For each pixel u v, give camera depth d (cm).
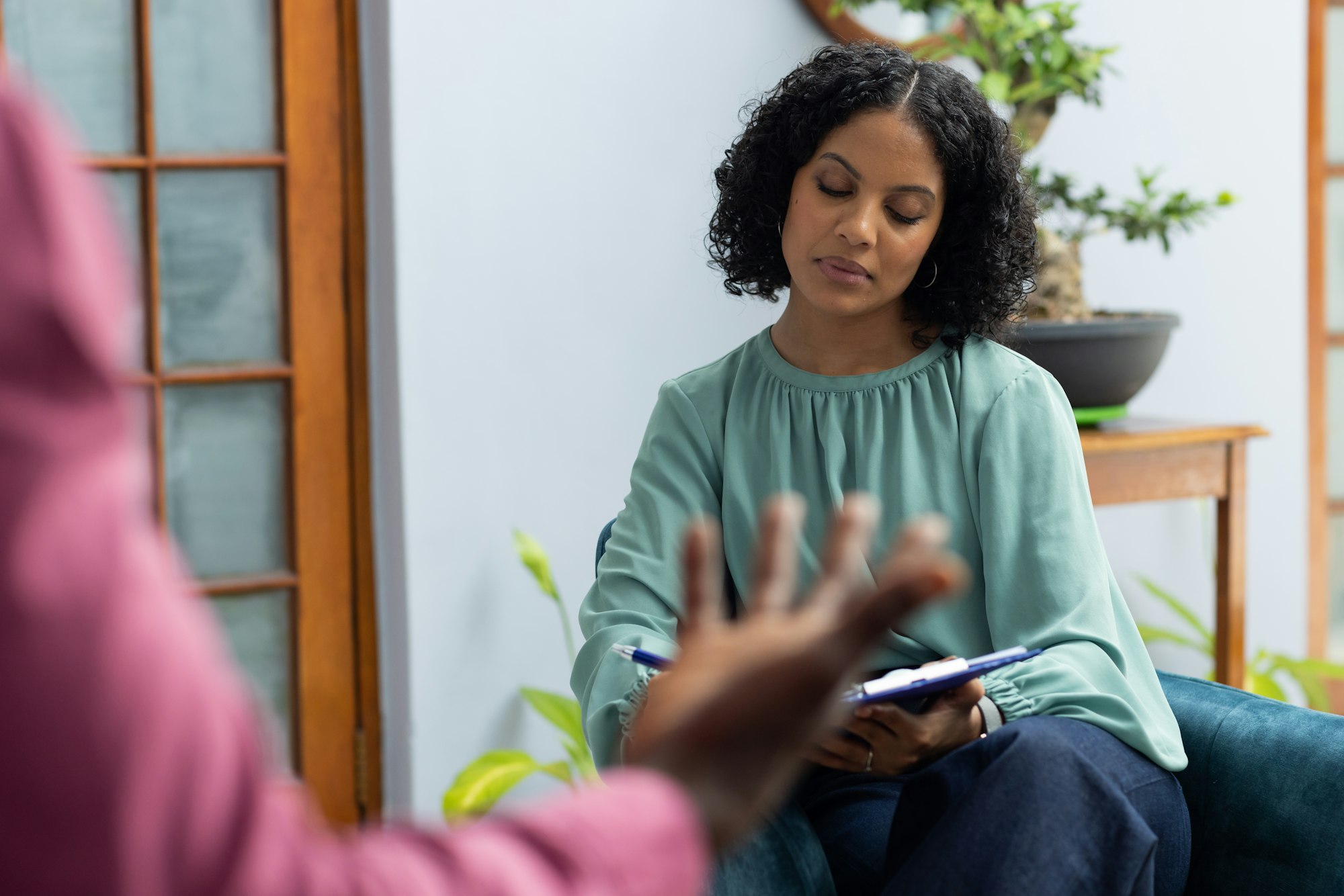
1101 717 122
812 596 48
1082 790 107
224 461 232
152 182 222
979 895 104
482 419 233
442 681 234
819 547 140
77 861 35
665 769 45
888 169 133
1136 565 284
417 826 44
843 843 126
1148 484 222
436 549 232
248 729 39
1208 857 128
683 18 240
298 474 234
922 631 135
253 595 235
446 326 230
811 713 46
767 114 145
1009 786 106
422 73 224
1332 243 296
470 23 226
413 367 229
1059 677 123
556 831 43
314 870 39
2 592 34
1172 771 125
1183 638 277
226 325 230
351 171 232
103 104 220
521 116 231
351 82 230
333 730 239
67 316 36
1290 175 286
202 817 37
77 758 34
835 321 142
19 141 37
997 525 135
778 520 50
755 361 149
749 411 146
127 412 38
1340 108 294
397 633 235
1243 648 233
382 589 239
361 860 41
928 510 138
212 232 228
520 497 237
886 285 136
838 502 139
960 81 140
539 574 226
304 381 233
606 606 141
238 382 231
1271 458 291
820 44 250
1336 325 298
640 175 240
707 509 145
